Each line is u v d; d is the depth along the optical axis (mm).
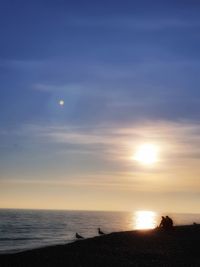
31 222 165125
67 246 39062
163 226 52281
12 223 149375
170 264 28953
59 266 28484
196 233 47938
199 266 28297
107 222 186500
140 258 31344
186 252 34188
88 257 31906
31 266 28688
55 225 145125
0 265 29125
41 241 77500
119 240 42062
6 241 76812
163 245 38250
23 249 58312
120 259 30906
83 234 100125
